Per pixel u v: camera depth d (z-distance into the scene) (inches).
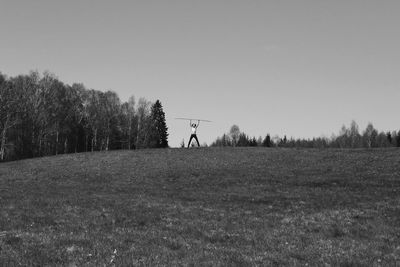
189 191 1579.7
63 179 2027.6
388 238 813.9
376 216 1025.5
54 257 572.7
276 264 594.9
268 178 1823.3
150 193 1526.8
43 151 4379.9
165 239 727.1
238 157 2442.2
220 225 904.3
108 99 5270.7
